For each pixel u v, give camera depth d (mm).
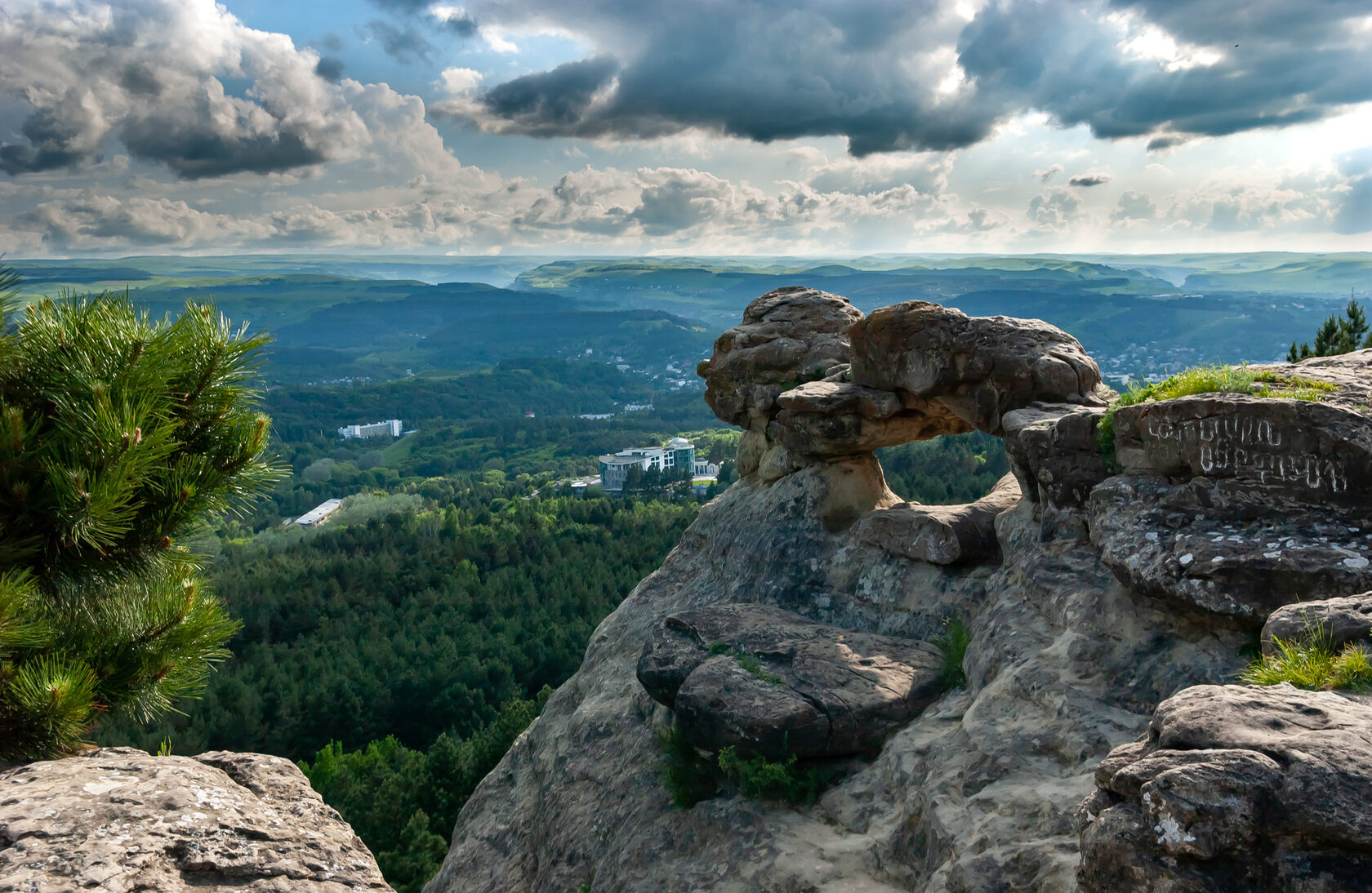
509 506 197375
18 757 5734
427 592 109625
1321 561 10109
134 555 6625
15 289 6391
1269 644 7711
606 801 17625
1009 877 9672
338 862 4977
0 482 5848
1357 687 6453
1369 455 10508
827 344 26094
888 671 15477
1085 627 12969
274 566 120812
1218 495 11820
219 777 5395
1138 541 12156
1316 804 4883
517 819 20875
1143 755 5926
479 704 79188
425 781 47062
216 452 6965
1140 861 5281
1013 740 11773
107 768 5215
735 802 14633
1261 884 4969
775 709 14305
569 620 100000
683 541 26594
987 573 17750
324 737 76062
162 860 4438
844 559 20109
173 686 6793
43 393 6254
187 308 7020
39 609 6305
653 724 18656
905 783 12953
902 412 21312
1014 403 18734
